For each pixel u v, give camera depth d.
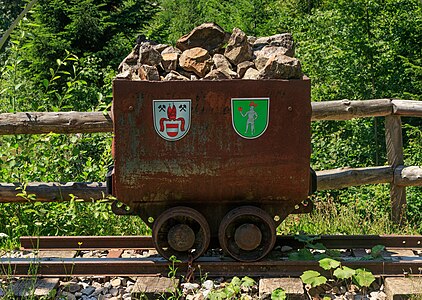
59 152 7.95
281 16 17.69
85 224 7.45
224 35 6.11
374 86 12.33
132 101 5.43
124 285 5.68
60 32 15.39
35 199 7.10
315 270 5.68
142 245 6.41
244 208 5.66
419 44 12.78
